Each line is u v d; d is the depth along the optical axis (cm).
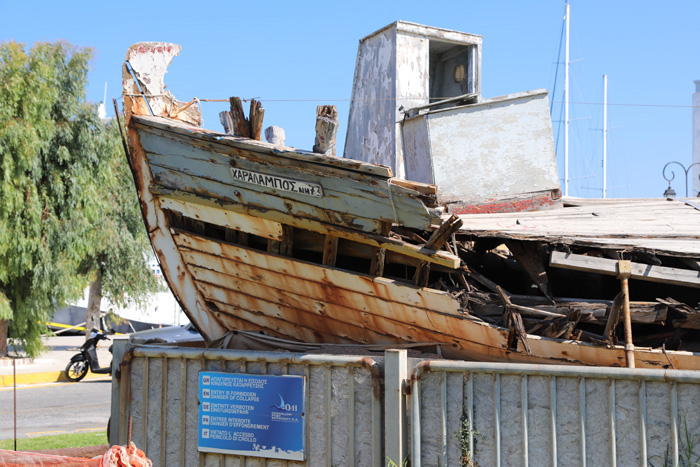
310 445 568
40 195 1767
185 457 608
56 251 1773
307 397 570
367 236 636
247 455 582
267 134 781
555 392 496
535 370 499
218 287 769
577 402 491
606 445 481
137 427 630
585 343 601
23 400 1441
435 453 529
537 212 786
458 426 524
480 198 848
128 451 464
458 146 854
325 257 677
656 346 632
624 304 569
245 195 686
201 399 602
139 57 757
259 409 581
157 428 623
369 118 1203
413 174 904
